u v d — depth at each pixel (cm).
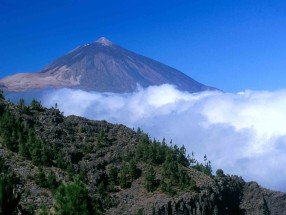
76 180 8150
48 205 17138
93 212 7944
